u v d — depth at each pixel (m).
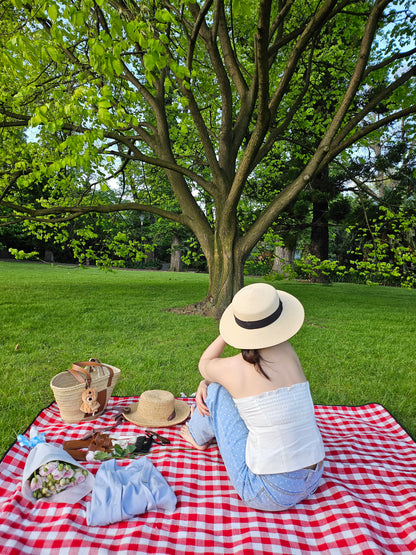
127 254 11.49
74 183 10.77
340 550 1.94
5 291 11.38
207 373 2.38
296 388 2.12
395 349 6.54
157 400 3.18
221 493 2.40
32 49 4.54
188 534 2.05
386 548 1.96
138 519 2.14
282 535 2.04
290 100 11.44
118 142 9.20
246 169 7.04
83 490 2.30
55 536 1.95
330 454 2.89
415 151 14.49
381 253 10.54
